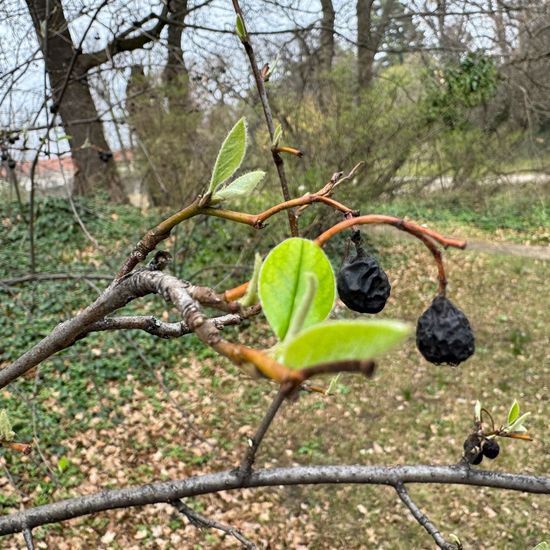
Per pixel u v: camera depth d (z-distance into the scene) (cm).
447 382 775
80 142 1209
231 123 1046
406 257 1145
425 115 1120
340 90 968
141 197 1183
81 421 667
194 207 108
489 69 1195
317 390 183
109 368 746
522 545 545
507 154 1394
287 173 892
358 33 1116
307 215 884
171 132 1035
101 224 1097
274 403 134
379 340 52
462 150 1309
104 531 550
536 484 150
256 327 877
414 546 549
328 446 675
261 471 148
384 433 693
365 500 602
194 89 1020
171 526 563
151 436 668
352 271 122
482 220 1379
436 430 694
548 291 1028
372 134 938
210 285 909
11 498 560
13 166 684
